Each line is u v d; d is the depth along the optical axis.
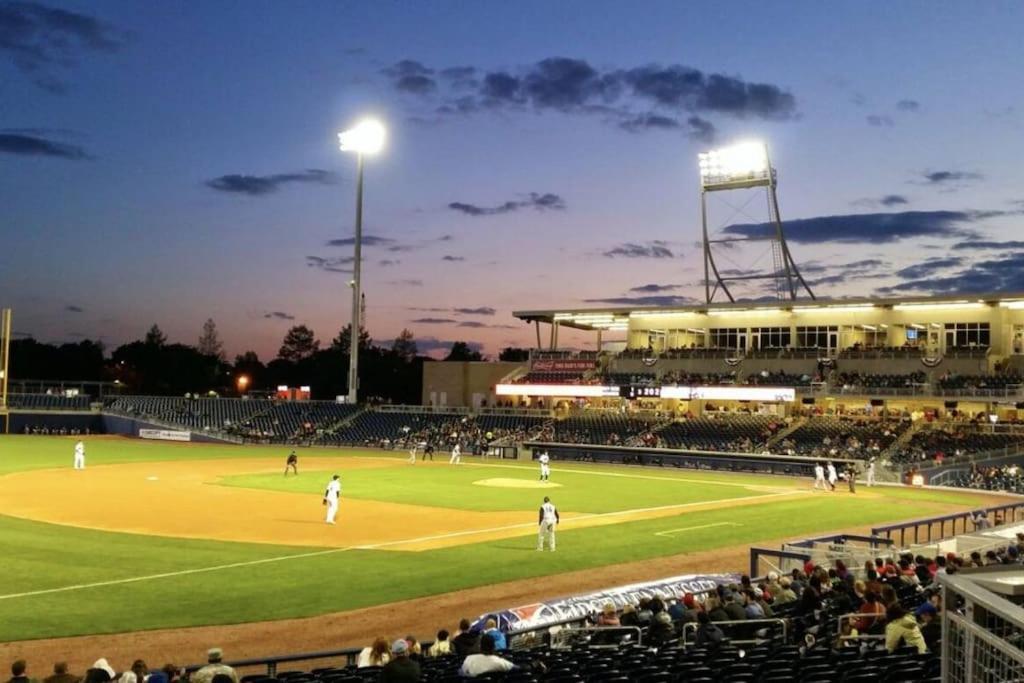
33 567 24.30
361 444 85.12
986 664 4.61
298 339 185.88
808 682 9.67
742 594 16.53
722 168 87.50
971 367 71.25
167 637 18.19
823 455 65.38
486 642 12.16
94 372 153.62
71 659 16.56
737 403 81.38
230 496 41.84
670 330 88.62
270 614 20.17
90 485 45.88
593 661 12.05
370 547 28.73
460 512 37.59
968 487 56.38
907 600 15.48
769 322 83.50
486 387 101.06
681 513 39.03
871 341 79.62
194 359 157.00
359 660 14.41
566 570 25.52
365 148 90.88
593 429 79.94
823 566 21.39
